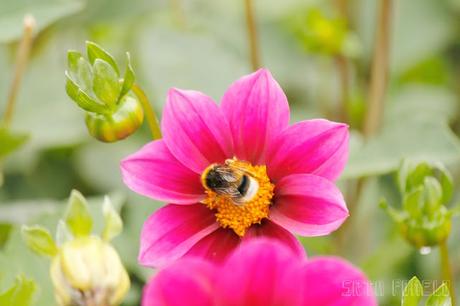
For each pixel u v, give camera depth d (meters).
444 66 1.05
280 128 0.66
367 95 0.95
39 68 0.91
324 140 0.65
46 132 0.87
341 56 0.94
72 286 0.62
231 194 0.65
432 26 1.03
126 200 0.82
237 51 0.94
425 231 0.70
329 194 0.65
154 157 0.66
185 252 0.65
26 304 0.64
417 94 1.01
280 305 0.59
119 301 0.62
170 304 0.58
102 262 0.62
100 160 0.89
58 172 0.89
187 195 0.66
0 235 0.80
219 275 0.58
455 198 0.90
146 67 0.87
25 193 0.89
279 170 0.66
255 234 0.66
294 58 1.02
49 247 0.63
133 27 0.97
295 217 0.65
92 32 0.99
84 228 0.63
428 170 0.70
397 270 0.85
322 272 0.59
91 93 0.66
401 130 0.75
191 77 0.87
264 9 1.06
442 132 0.75
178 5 0.95
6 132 0.79
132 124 0.67
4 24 0.78
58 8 0.78
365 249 0.86
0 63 0.89
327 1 1.06
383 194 0.89
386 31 0.89
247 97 0.66
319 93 0.99
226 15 1.05
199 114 0.66
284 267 0.58
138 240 0.80
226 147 0.66
